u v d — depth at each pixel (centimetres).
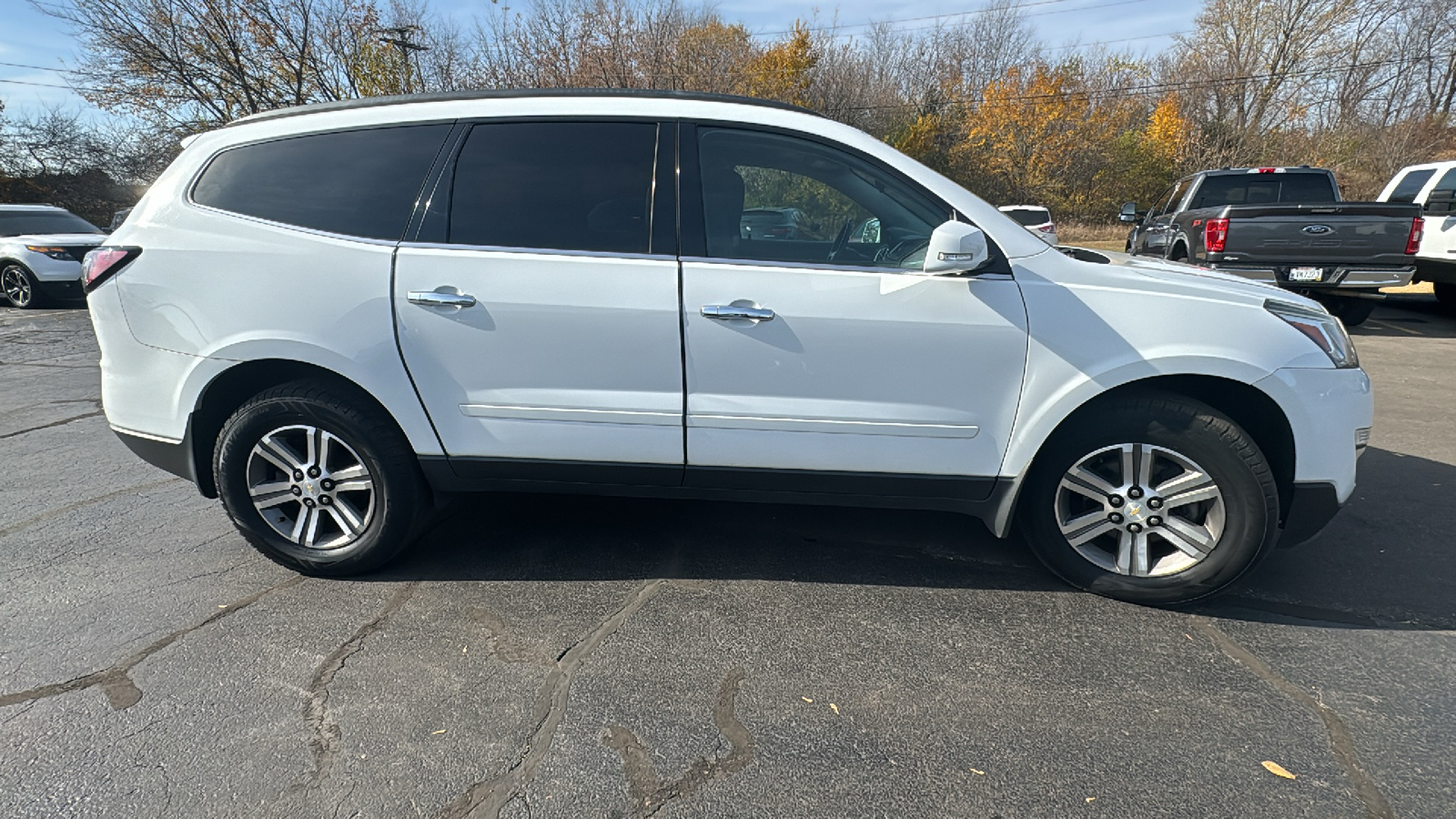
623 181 271
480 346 272
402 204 276
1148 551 277
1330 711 224
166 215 289
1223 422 254
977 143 3094
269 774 200
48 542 337
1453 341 830
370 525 295
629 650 255
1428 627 268
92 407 586
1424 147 2391
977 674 242
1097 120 3048
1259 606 282
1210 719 221
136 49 2186
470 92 288
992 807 190
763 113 274
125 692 233
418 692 233
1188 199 1048
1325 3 2841
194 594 291
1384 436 486
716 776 200
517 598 288
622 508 373
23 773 200
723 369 267
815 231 274
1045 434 263
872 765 204
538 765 203
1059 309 257
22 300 1130
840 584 299
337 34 2323
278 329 276
